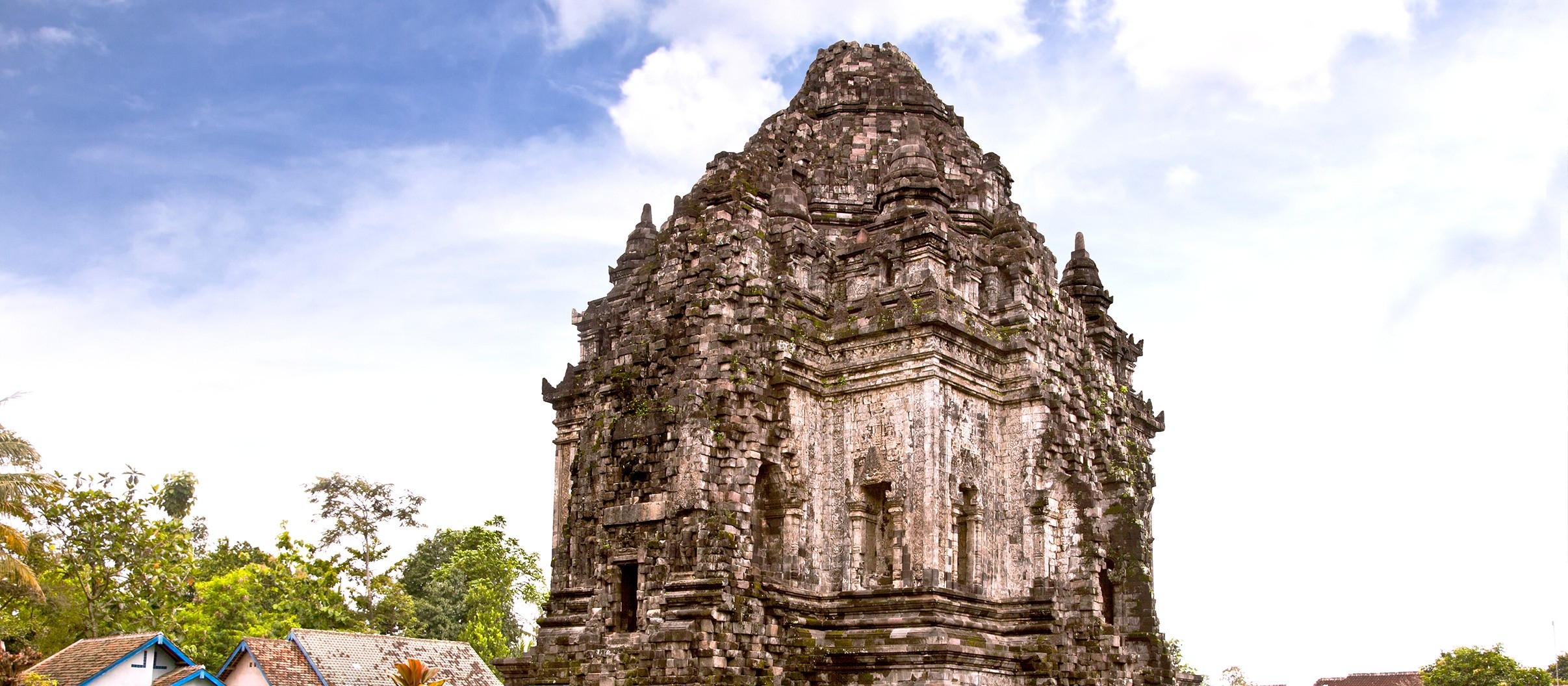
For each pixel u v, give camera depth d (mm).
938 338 37219
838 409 38625
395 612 71250
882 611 35969
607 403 40094
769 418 37688
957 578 37688
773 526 37719
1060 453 39844
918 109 47469
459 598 75438
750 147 45938
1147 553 43938
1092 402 43188
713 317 38375
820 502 38219
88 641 48312
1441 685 74312
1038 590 37969
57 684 41062
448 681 52656
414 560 82250
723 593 34875
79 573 59344
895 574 36375
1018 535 38719
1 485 36750
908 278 39000
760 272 39281
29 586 41156
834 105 47531
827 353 39375
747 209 40156
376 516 78875
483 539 79750
